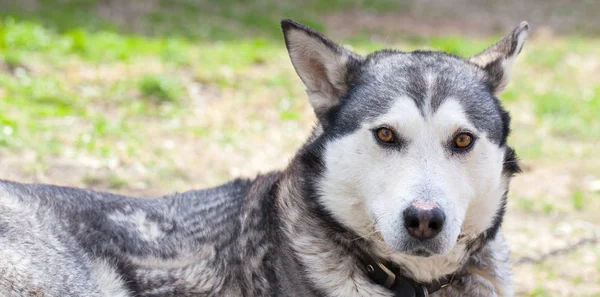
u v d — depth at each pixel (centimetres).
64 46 1124
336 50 408
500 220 413
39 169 705
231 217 430
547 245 677
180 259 417
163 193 706
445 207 356
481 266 421
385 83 391
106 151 774
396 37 1584
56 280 390
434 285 410
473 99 384
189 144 863
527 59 1473
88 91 991
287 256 407
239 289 416
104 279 404
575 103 1234
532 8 2009
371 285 402
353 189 386
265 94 1103
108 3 1466
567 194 829
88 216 418
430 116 372
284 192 421
